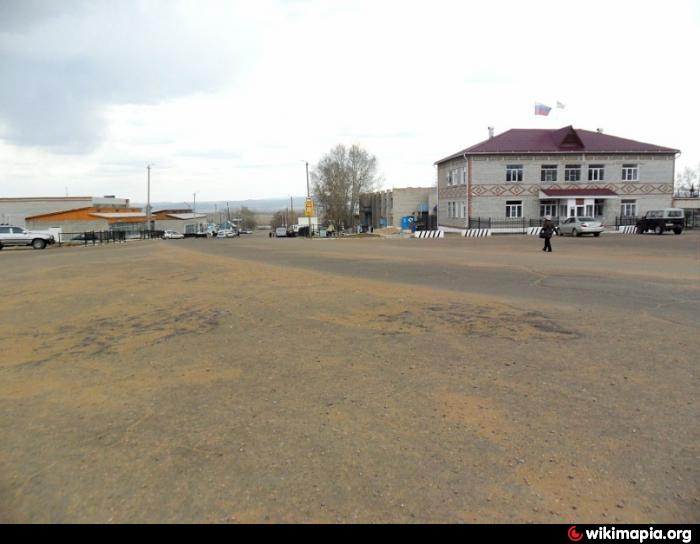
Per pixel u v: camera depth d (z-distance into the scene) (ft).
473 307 29.04
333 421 13.91
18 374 19.12
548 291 34.40
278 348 21.29
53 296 38.37
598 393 15.39
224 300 33.58
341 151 264.31
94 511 10.18
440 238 133.90
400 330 23.89
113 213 259.80
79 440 13.25
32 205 259.19
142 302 34.04
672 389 15.55
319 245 106.93
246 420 14.12
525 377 16.96
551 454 11.85
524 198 155.33
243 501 10.34
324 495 10.46
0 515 10.13
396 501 10.21
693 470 11.04
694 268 46.21
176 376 18.15
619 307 28.22
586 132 166.30
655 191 157.99
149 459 12.12
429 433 13.05
